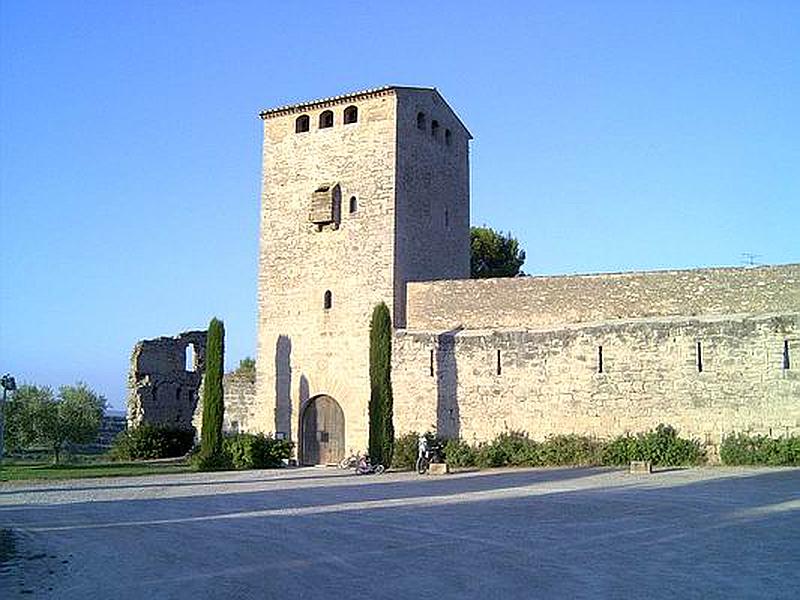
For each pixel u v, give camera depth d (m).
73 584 12.98
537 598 11.16
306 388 38.84
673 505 19.69
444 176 41.53
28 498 25.22
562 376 33.31
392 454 34.22
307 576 13.09
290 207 40.53
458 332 35.78
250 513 20.69
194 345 53.34
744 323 30.36
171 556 15.17
